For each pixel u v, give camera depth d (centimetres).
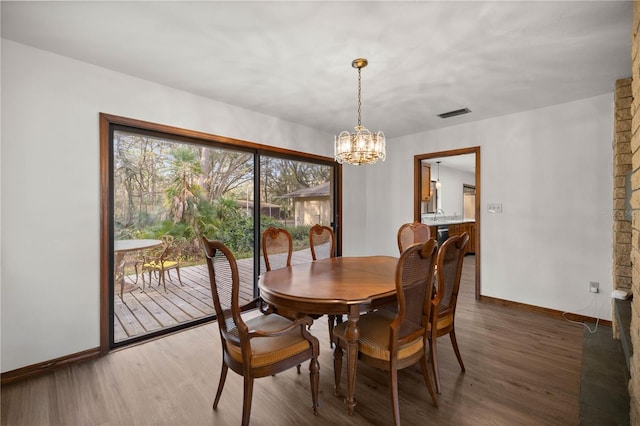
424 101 306
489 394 183
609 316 287
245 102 311
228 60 224
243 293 340
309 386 196
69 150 220
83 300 226
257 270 346
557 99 301
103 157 235
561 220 314
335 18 174
